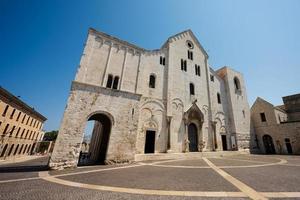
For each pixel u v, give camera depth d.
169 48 27.14
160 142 21.52
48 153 62.44
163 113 23.06
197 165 13.95
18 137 39.97
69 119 14.44
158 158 18.97
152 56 24.97
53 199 5.86
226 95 32.41
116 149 15.98
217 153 23.48
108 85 17.89
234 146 28.50
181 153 20.83
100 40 18.67
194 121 25.69
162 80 24.69
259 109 33.28
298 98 35.12
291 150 27.58
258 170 11.11
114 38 19.58
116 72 18.61
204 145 25.19
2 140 32.97
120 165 14.61
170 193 6.44
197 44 31.88
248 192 6.33
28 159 37.66
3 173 11.29
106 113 16.42
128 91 18.47
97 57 17.88
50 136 75.44
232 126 29.73
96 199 5.87
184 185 7.56
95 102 16.12
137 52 20.94
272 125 30.58
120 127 16.78
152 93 22.95
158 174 10.23
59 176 10.02
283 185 7.26
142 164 15.06
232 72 34.31
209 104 28.67
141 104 21.48
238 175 9.49
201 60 31.09
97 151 24.16
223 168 12.11
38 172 11.58
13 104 35.41
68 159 13.50
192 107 25.55
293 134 27.64
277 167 12.38
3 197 6.04
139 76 19.88
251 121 33.72
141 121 20.84
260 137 31.98
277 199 5.52
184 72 27.44
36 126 50.97
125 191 6.78
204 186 7.31
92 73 17.03
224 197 5.83
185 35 30.42
